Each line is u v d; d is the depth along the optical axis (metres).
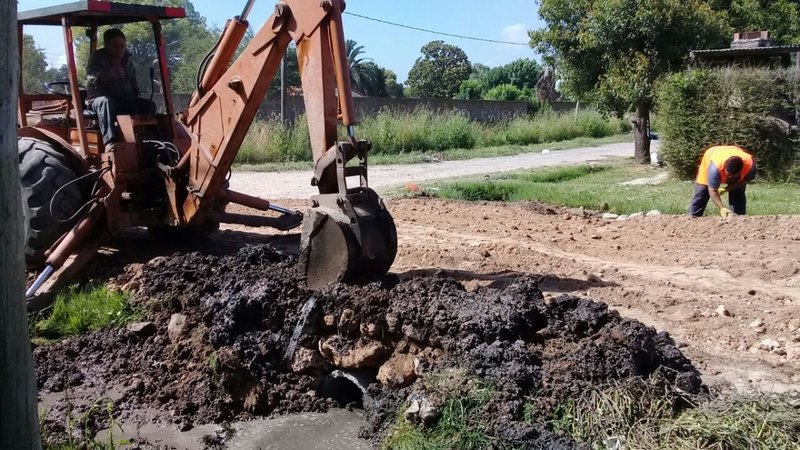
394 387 4.78
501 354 4.39
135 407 5.11
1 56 2.56
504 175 17.61
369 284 5.21
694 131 16.61
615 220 10.73
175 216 7.35
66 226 7.19
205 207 7.16
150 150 7.47
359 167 5.54
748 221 9.55
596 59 19.98
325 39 5.52
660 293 6.80
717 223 9.63
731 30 21.38
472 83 59.66
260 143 20.86
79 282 7.02
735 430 3.80
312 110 5.62
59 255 6.91
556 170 18.77
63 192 7.14
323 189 5.57
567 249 8.84
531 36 20.62
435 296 4.94
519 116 34.44
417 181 16.08
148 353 5.64
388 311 4.93
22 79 8.09
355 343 5.02
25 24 7.93
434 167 20.70
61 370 5.57
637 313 6.28
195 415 5.00
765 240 8.87
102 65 7.69
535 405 4.13
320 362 5.15
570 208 12.30
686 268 7.84
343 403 5.14
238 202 8.03
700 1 21.62
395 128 25.50
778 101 16.20
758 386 4.86
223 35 6.51
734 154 9.87
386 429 4.52
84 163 7.41
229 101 6.40
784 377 5.02
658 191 14.34
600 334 4.59
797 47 16.88
